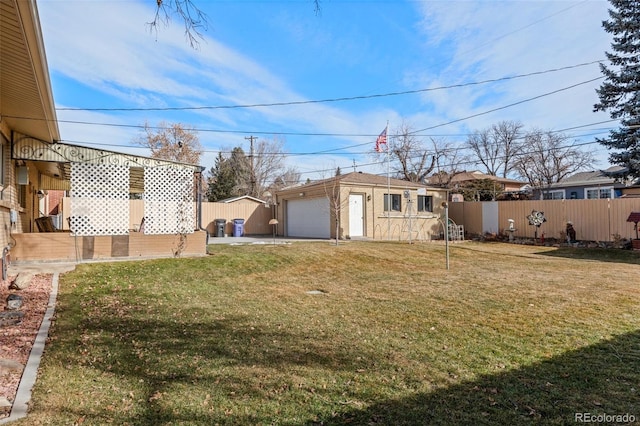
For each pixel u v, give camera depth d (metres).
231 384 3.16
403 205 20.08
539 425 2.51
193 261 9.95
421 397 2.93
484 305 5.98
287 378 3.29
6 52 4.99
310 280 8.50
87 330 4.64
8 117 8.11
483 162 39.03
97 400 2.85
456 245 16.38
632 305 5.88
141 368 3.49
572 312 5.49
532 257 12.88
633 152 18.56
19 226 10.52
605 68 19.02
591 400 2.86
